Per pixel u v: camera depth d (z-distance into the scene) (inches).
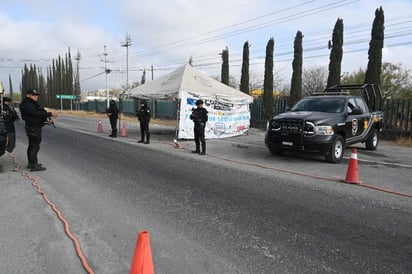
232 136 644.7
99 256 142.6
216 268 133.3
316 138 346.0
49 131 707.4
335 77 885.8
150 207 206.5
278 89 2367.1
